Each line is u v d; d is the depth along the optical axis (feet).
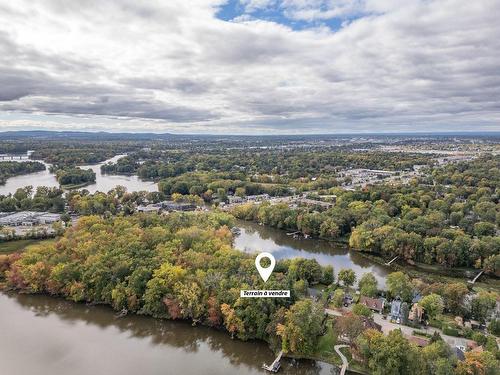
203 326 556.92
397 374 420.77
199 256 651.66
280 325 488.44
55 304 618.85
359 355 462.60
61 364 481.05
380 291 627.46
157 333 549.95
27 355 496.64
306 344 480.23
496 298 565.53
